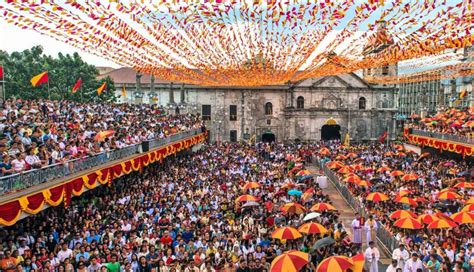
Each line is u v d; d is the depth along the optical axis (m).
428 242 19.77
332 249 18.44
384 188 31.69
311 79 82.19
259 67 30.84
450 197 25.05
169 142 43.16
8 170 17.53
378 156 49.59
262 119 83.38
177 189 30.14
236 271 16.31
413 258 16.89
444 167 39.97
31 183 18.61
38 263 15.85
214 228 21.17
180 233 19.95
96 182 24.19
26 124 25.56
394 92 81.62
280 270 13.84
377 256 18.61
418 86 122.50
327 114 80.88
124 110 48.78
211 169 40.28
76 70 73.25
